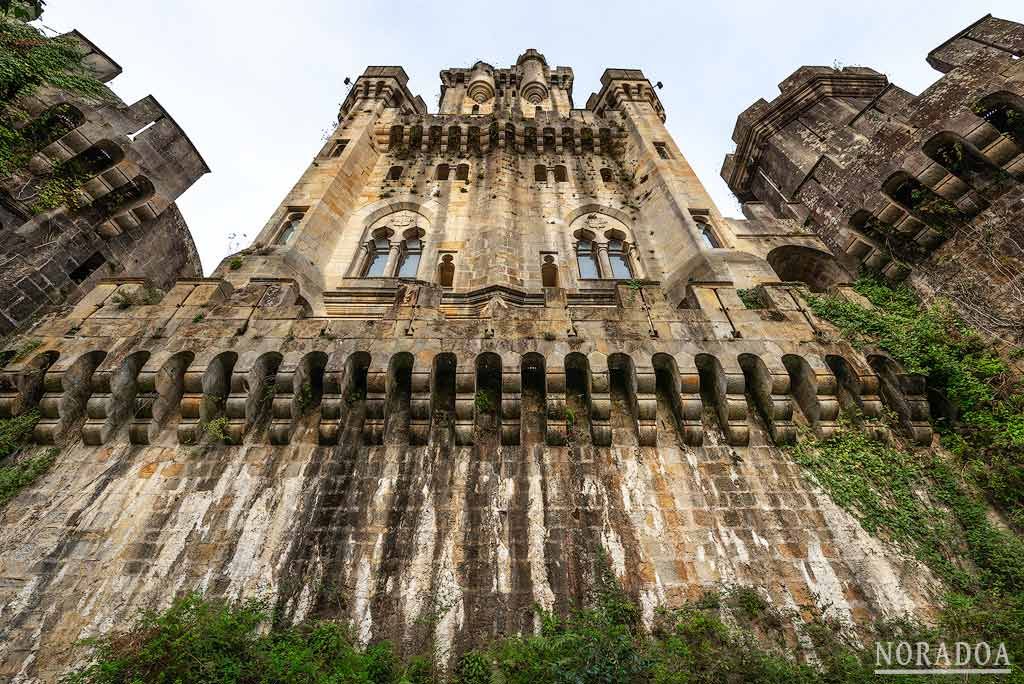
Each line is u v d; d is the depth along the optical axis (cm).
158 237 2127
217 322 1138
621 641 719
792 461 1002
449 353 1083
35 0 1586
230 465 973
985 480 966
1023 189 1380
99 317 1143
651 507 927
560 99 3488
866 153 1780
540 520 903
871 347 1135
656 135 2366
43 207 1678
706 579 835
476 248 1752
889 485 962
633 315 1173
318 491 936
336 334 1115
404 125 2442
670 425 1070
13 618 774
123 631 757
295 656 707
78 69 1789
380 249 1955
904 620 786
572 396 1110
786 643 760
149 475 953
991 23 1750
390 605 797
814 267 1875
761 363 1095
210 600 794
